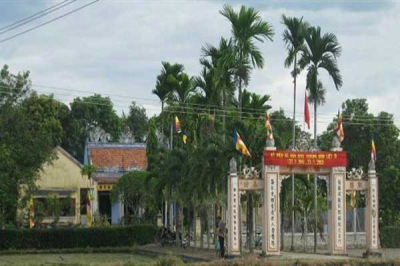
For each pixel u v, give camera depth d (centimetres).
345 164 4809
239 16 5394
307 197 5400
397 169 7006
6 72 6222
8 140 5575
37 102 7950
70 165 7162
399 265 3903
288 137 5169
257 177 4644
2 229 5838
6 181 5478
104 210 7700
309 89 5256
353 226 5906
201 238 5488
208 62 5844
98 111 10156
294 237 5519
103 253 5769
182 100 6159
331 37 5259
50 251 5781
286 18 5319
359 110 7912
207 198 4975
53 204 6512
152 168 6719
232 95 5750
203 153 4772
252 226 4797
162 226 6306
